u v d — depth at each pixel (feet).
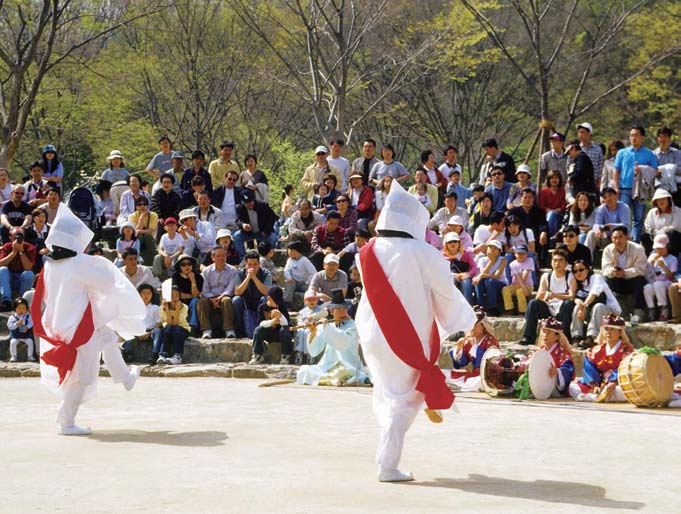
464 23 96.43
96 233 62.59
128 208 62.03
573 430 29.37
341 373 41.65
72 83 105.70
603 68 112.57
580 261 46.62
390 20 97.60
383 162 62.69
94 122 108.99
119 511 17.10
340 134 82.84
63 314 27.55
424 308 21.86
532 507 18.01
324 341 42.50
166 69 105.81
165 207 60.18
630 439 27.50
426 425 30.32
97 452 23.91
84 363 27.40
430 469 22.27
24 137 110.52
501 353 39.63
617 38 110.22
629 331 47.11
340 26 83.30
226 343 49.29
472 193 63.62
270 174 107.55
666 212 51.57
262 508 17.39
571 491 19.80
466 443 26.55
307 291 49.96
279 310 48.26
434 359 22.16
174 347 48.73
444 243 51.93
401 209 22.16
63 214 28.19
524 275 50.37
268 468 21.74
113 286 28.12
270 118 108.88
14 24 95.30
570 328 46.24
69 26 99.45
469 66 102.17
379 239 22.20
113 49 105.40
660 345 46.34
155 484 19.62
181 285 51.31
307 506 17.58
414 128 109.50
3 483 19.71
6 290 55.11
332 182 63.16
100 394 38.40
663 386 35.22
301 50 101.71
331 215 56.18
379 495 18.92
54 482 19.83
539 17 87.15
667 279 48.73
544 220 55.31
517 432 28.81
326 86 92.17
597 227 53.57
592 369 38.19
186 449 24.50
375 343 21.70
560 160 60.34
